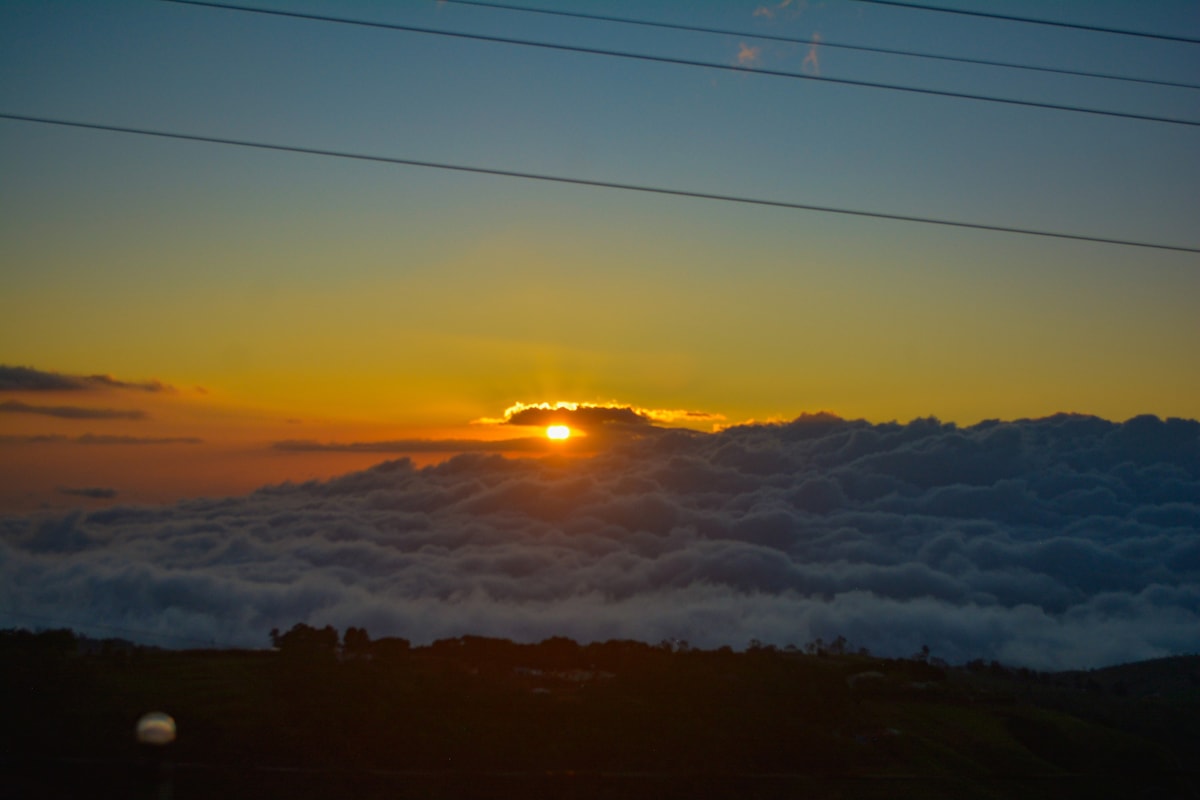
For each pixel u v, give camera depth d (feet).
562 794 52.34
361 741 53.88
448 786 51.60
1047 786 60.80
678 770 54.34
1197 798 63.10
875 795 55.52
